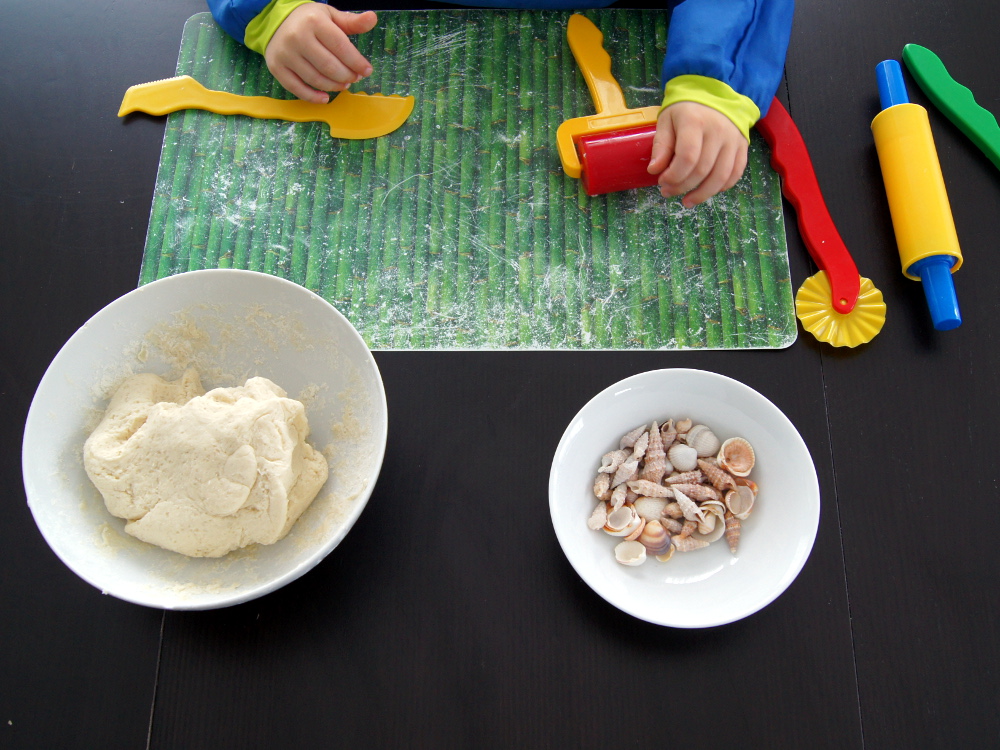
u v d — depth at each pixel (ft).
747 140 2.41
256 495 1.88
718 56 2.38
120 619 2.06
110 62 2.78
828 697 1.99
